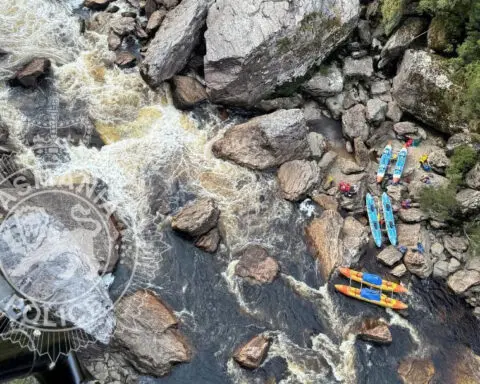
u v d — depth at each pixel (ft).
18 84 76.89
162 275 64.13
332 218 69.51
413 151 77.71
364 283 66.33
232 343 60.70
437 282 68.44
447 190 70.13
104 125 75.51
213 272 65.36
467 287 66.18
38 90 77.15
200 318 62.03
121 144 73.97
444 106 75.20
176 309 62.18
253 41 72.74
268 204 71.67
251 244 68.13
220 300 63.62
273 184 73.26
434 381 61.11
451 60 73.67
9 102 75.25
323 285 66.18
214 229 67.72
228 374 58.70
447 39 74.90
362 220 72.54
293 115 72.18
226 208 70.33
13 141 71.36
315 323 63.41
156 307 60.64
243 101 78.54
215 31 75.72
